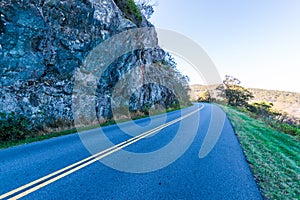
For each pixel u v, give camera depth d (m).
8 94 7.94
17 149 5.51
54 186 3.18
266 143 8.09
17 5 8.16
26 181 3.33
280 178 4.03
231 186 3.40
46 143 6.30
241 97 56.75
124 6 18.91
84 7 11.32
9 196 2.81
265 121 21.27
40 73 9.33
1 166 4.04
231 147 6.28
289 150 7.68
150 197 2.92
